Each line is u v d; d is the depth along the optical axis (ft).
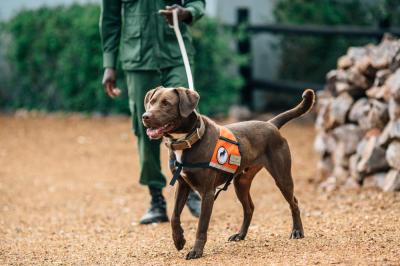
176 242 21.59
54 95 57.82
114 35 27.94
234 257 20.27
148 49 26.58
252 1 58.65
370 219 24.98
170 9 25.25
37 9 57.93
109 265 20.81
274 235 23.58
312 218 26.48
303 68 58.08
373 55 31.71
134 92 27.02
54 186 36.29
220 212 29.17
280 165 22.43
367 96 32.76
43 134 49.80
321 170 34.53
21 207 31.83
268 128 22.39
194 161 20.44
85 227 27.71
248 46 56.03
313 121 51.93
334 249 20.33
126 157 43.01
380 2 56.13
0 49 60.90
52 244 24.64
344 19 57.82
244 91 56.65
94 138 48.11
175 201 21.59
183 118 20.33
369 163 30.83
